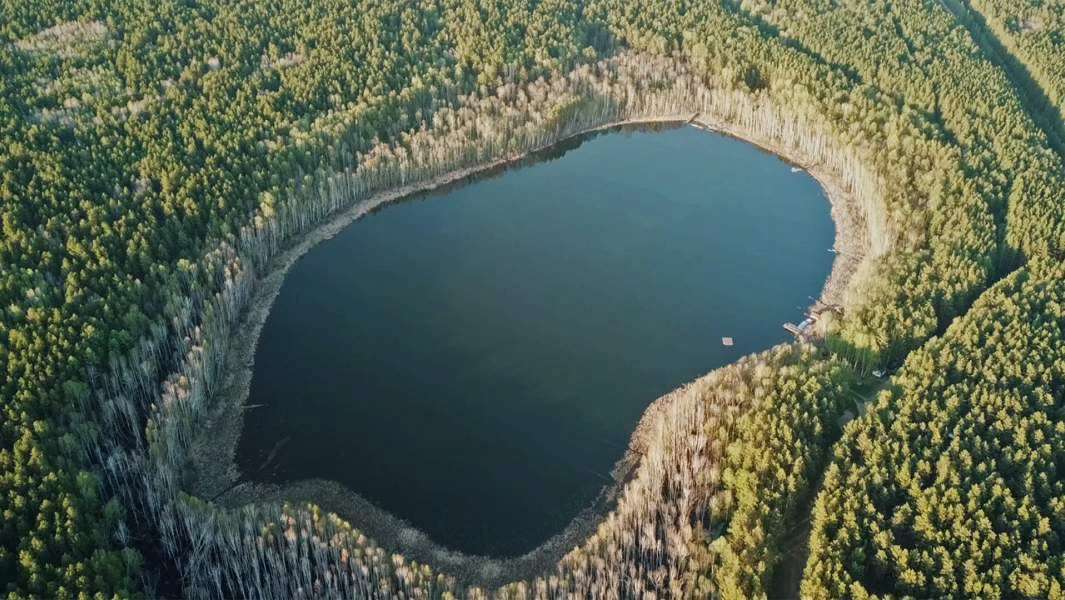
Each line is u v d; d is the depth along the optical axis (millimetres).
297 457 124438
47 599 92875
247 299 153375
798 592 102375
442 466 123812
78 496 103688
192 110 177000
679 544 105250
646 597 99188
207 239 150500
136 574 101750
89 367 121125
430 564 109625
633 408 134500
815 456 113188
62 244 139875
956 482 104062
